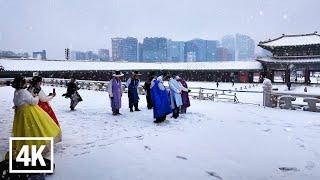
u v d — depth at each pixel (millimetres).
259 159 6516
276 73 97562
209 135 8602
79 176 5496
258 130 9281
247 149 7234
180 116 11844
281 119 11266
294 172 5797
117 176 5508
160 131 9102
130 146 7434
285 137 8414
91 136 8422
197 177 5496
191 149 7199
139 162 6254
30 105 6098
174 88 11234
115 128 9508
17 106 6062
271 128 9586
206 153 6898
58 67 55750
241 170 5867
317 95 13516
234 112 13031
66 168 5891
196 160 6406
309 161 6410
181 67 69250
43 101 7047
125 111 13344
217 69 66000
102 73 62062
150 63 70562
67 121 10688
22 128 5949
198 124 10203
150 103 14023
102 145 7508
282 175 5645
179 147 7363
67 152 6906
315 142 7879
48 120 6270
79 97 13680
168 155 6734
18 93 6031
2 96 20250
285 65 61469
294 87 54125
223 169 5910
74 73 57781
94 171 5746
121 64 65875
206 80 67875
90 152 6918
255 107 14844
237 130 9273
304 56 60938
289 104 14242
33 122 5980
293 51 63000
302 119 11250
